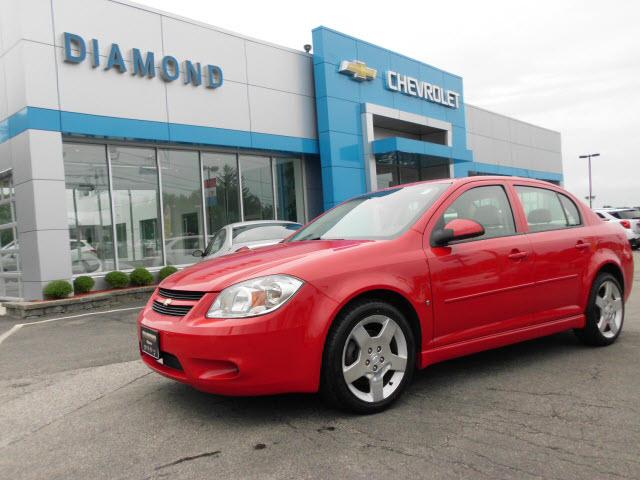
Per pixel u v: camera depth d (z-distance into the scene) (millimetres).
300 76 15648
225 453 2846
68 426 3432
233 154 14570
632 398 3396
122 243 12227
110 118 11453
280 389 3104
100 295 10500
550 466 2535
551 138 32312
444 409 3344
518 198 4434
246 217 14828
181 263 13320
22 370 5234
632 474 2432
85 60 11086
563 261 4406
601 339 4699
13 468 2834
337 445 2871
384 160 18531
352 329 3254
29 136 10234
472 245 3902
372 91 17234
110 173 12016
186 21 12938
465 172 22922
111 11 11547
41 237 10297
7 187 11516
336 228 4320
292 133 15336
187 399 3811
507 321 4051
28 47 10289
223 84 13648
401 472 2537
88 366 5148
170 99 12555
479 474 2486
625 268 4977
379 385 3346
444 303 3668
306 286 3164
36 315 9625
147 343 3514
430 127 19891
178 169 13359
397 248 3578
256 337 3020
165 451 2922
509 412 3244
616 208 20141
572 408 3264
